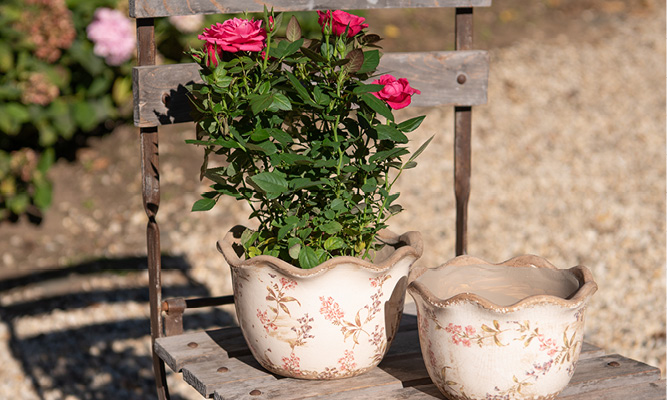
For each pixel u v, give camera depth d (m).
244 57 1.82
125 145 5.90
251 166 1.94
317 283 1.77
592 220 5.32
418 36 7.76
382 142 1.92
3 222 5.26
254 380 1.90
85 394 3.76
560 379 1.70
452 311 1.67
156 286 2.23
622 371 1.93
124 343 4.16
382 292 1.84
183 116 2.15
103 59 5.53
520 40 8.23
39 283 4.67
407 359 2.01
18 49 5.29
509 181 5.81
